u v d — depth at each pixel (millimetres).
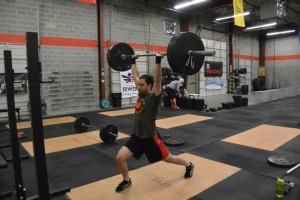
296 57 15422
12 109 2410
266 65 16797
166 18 10539
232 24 13688
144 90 2316
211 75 13055
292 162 3199
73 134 5008
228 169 3092
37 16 7148
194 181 2762
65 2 7688
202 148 3980
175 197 2420
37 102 1796
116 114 7426
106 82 8828
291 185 2523
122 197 2434
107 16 8672
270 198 2371
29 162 3461
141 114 2318
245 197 2398
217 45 13359
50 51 7492
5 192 2508
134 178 2854
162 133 5004
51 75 7559
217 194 2467
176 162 2631
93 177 2934
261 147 4008
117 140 4523
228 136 4707
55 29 7555
